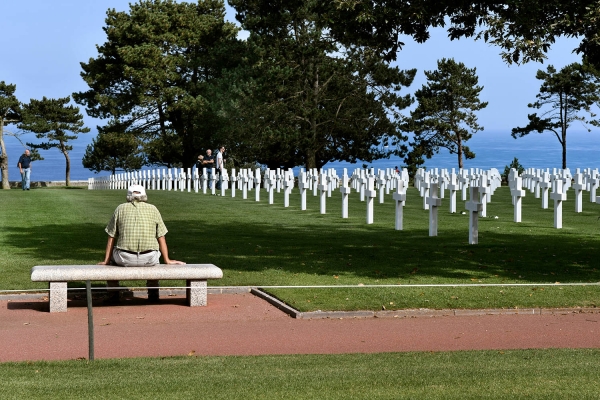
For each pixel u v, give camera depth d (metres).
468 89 76.62
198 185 39.69
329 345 9.30
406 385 6.89
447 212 27.36
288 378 7.19
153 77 60.62
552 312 11.38
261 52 52.72
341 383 6.97
